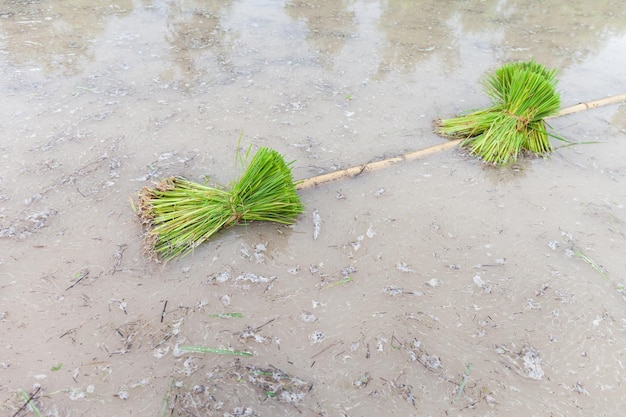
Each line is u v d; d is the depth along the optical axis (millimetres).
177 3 2021
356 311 839
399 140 1262
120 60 1552
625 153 1240
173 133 1238
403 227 1002
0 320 793
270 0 2111
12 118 1246
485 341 801
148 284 863
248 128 1273
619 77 1617
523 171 1172
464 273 911
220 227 969
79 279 861
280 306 841
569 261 938
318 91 1447
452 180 1135
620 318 837
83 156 1139
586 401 727
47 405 698
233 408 707
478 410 715
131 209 1008
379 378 749
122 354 760
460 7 2178
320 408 711
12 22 1758
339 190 1086
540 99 1169
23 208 989
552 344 798
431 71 1596
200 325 805
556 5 2266
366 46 1737
